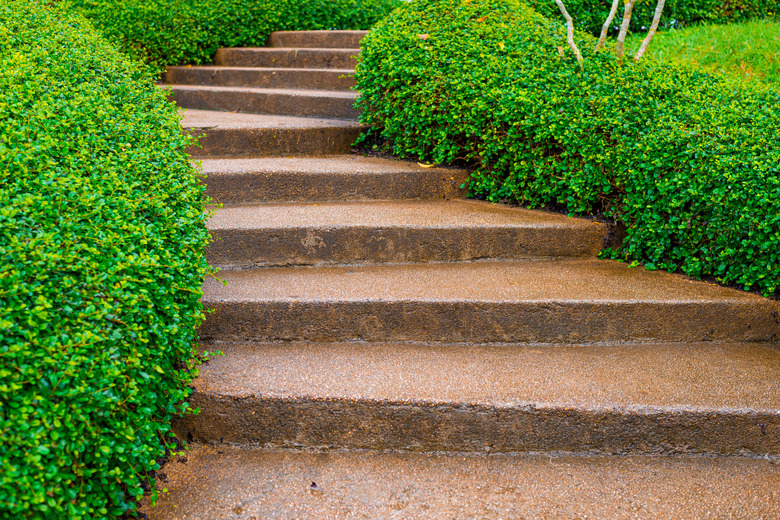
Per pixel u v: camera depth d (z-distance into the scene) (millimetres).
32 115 2600
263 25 7441
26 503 1434
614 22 6953
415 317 2887
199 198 2939
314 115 5566
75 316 1717
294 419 2357
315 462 2309
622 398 2373
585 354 2803
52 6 5695
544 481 2205
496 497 2117
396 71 4344
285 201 4008
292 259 3414
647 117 3607
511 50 4656
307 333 2881
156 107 3670
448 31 5012
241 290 2986
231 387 2395
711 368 2641
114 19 6691
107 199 2180
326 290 3004
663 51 5973
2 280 1610
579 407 2311
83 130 2701
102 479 1703
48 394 1539
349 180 4047
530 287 3078
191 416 2359
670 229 3252
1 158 2135
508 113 3838
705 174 3064
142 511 1999
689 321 2912
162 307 2068
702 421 2305
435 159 4305
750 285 3020
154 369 2002
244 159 4438
